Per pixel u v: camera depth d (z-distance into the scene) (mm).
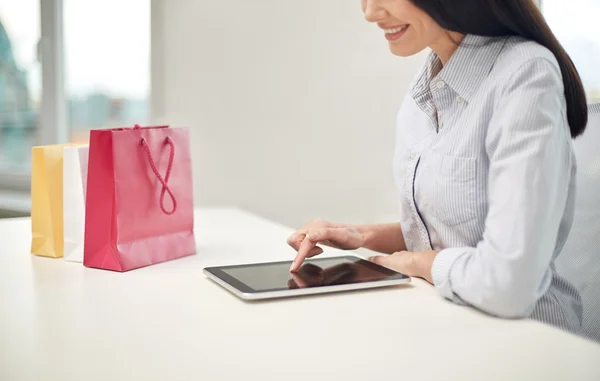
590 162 1291
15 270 1174
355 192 2588
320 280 1046
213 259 1281
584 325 1264
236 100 2613
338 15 2512
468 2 1043
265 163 2635
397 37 1140
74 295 1009
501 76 1060
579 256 1281
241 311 924
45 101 2914
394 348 777
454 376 693
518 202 933
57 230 1281
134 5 2920
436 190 1178
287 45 2564
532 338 818
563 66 1076
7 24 3086
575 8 2111
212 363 725
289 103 2592
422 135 1294
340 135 2570
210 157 2650
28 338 806
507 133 985
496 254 926
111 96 2994
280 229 1635
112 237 1175
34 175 1282
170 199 1270
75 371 700
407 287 1065
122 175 1168
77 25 2957
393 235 1419
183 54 2619
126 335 820
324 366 718
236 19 2576
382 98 2506
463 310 942
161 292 1028
